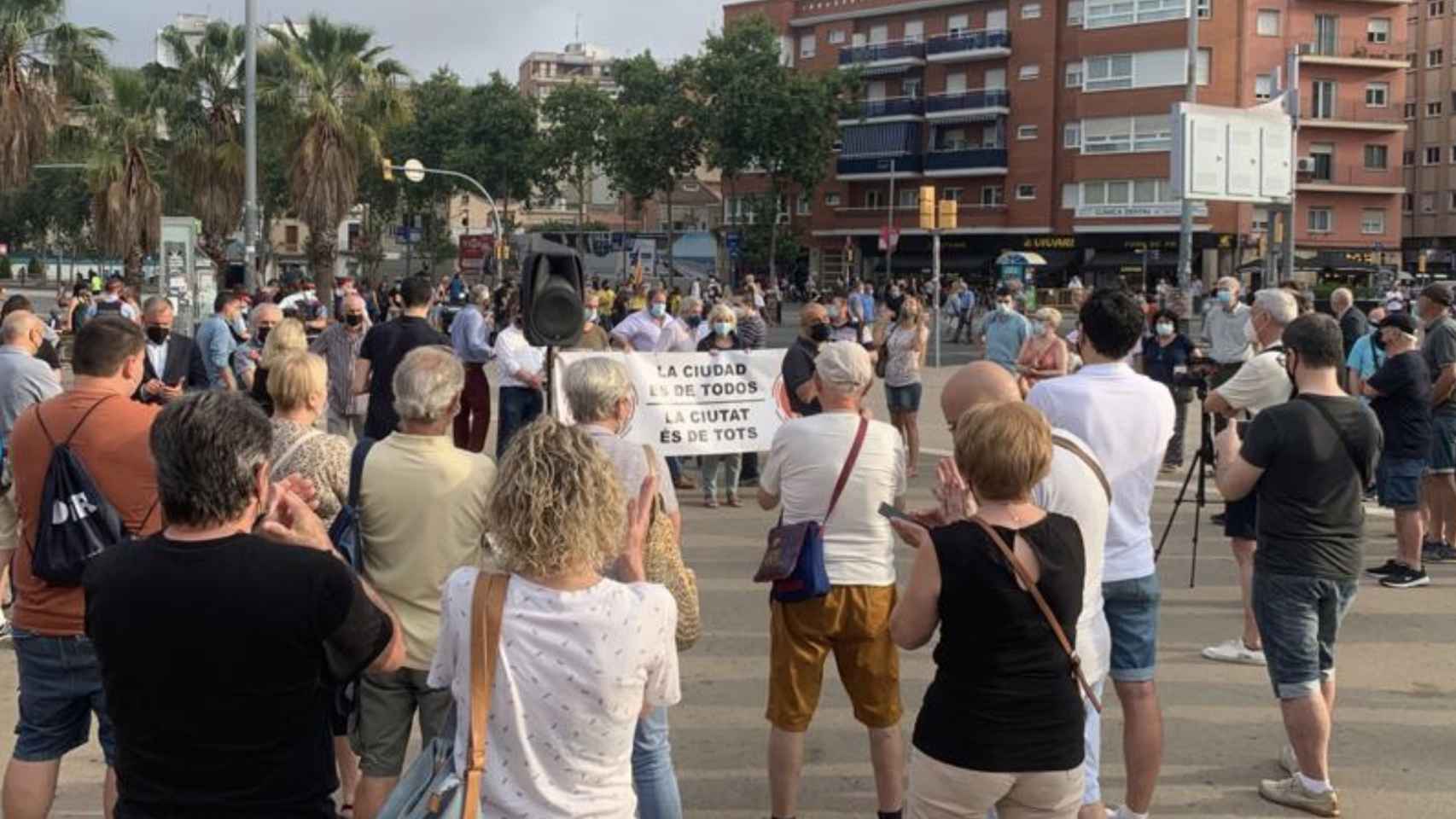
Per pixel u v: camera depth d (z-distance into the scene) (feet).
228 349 37.88
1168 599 28.22
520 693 9.30
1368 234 184.75
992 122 195.11
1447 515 32.60
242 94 115.34
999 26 194.49
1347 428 16.76
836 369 15.90
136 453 13.82
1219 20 174.19
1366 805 17.39
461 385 14.29
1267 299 21.29
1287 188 73.36
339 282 92.94
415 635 13.70
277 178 189.67
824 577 15.28
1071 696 11.13
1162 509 39.42
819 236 216.54
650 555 13.66
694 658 23.82
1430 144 240.12
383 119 117.19
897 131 202.80
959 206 198.29
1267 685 22.39
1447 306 31.96
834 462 15.61
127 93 112.98
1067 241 186.50
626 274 195.11
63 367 70.69
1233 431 18.57
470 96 224.12
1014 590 10.88
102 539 13.44
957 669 11.11
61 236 245.04
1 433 22.65
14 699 21.22
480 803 9.21
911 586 11.23
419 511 13.78
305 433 15.07
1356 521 16.94
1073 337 29.71
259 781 8.97
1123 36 179.52
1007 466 11.20
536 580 9.55
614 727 9.43
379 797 13.93
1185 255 71.51
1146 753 15.58
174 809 8.95
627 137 197.98
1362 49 180.45
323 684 9.37
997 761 10.89
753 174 226.79
